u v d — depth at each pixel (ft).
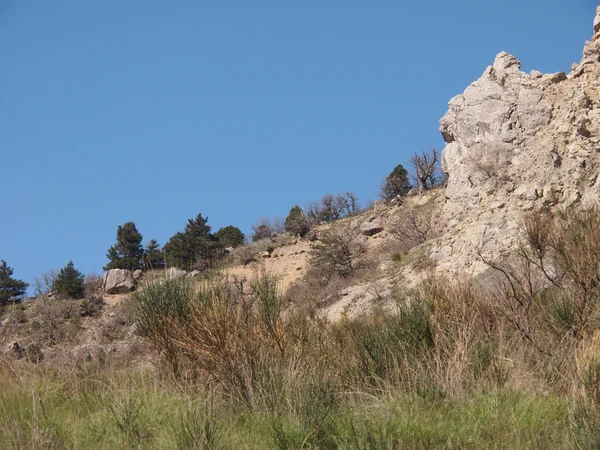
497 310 33.06
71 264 175.63
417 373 26.32
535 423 20.92
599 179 97.40
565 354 27.09
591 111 110.22
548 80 120.57
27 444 18.78
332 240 161.79
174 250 194.39
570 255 34.04
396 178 231.50
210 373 27.32
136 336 32.37
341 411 22.86
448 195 124.47
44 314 73.61
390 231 175.42
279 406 23.49
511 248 94.07
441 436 20.33
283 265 178.60
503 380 25.32
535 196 103.86
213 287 31.96
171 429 20.68
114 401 23.12
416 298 33.71
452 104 132.36
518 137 116.26
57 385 26.20
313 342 30.40
